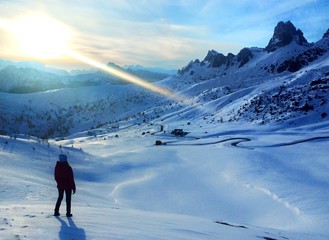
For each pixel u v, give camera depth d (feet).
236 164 226.79
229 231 51.90
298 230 91.25
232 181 177.99
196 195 153.58
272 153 281.13
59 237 32.83
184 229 46.16
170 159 270.05
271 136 416.26
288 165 229.45
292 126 467.93
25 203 70.23
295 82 647.56
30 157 179.01
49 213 47.19
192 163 249.75
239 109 641.81
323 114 469.57
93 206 72.64
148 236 37.42
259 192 150.71
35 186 100.27
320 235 75.56
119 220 46.70
